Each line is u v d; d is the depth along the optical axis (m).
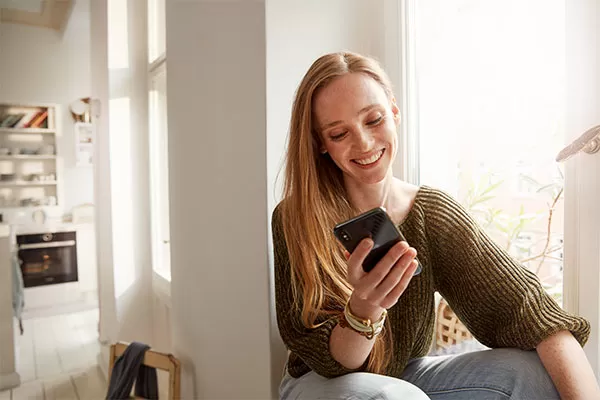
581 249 0.90
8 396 2.02
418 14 1.18
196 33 1.51
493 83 1.06
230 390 1.38
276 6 1.11
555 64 0.95
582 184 0.89
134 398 1.68
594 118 0.87
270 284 1.15
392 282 0.62
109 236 2.33
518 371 0.72
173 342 1.86
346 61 0.77
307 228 0.80
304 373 0.91
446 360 0.87
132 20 2.37
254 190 1.18
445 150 1.17
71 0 2.31
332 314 0.82
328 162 0.87
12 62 2.19
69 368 2.22
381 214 0.58
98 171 2.35
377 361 0.81
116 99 2.33
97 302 2.32
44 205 2.25
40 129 2.27
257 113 1.15
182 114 1.66
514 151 1.03
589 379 0.69
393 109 0.82
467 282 0.81
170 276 2.05
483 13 1.08
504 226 1.07
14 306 2.10
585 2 0.87
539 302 0.76
